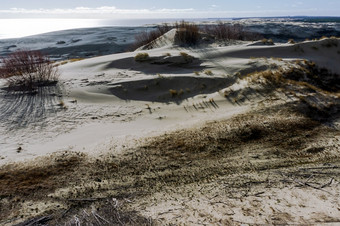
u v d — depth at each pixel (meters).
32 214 4.52
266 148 7.02
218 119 8.95
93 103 10.67
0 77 13.28
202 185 5.34
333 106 9.72
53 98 10.69
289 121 8.51
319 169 5.79
